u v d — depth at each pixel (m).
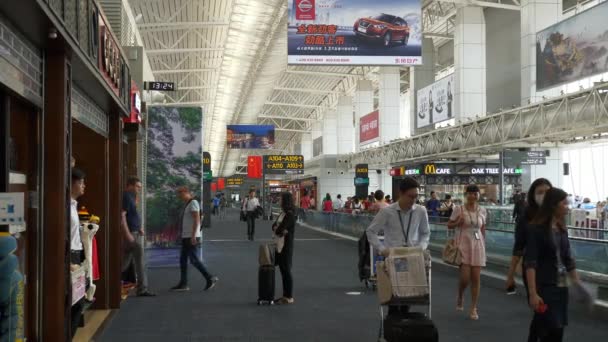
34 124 5.15
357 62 17.20
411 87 33.34
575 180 37.75
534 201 5.61
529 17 22.66
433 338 5.71
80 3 5.43
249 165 47.22
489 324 7.71
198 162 14.34
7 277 3.67
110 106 8.08
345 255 16.94
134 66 13.82
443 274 12.73
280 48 29.66
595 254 8.92
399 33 17.28
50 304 5.20
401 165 32.06
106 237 8.54
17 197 3.95
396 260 5.80
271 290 9.17
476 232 8.27
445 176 28.41
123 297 9.70
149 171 14.18
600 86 16.77
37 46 5.02
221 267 14.11
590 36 18.06
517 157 22.42
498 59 31.14
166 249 14.13
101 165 8.51
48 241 5.22
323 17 17.14
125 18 14.27
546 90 22.53
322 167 49.22
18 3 3.93
